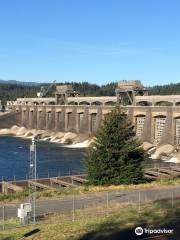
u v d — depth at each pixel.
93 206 49.53
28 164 122.38
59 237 36.72
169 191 59.12
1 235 37.72
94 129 181.38
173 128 144.38
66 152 151.38
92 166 68.50
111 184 66.75
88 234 37.28
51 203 51.53
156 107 153.00
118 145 68.06
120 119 69.25
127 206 48.53
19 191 64.44
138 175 68.38
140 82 181.00
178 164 118.56
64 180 77.69
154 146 146.25
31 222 42.34
